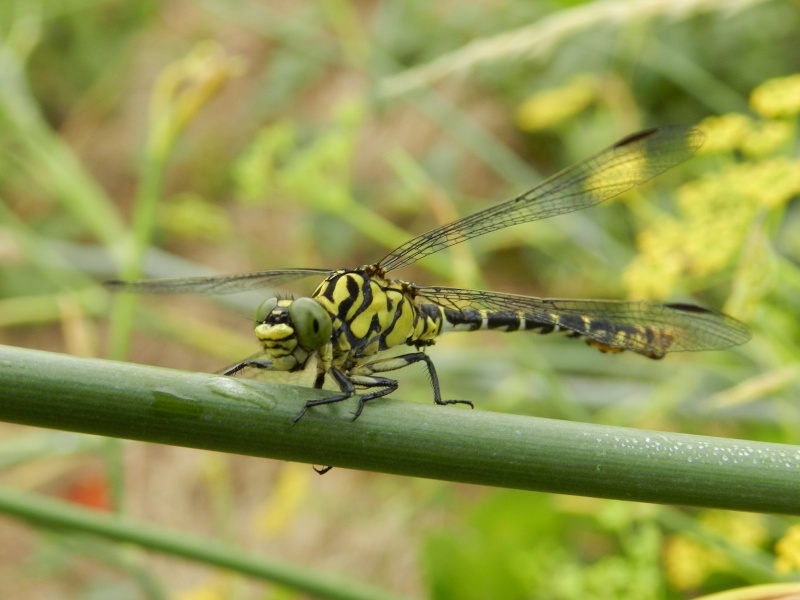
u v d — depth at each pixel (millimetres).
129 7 499
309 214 397
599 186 251
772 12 346
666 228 268
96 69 494
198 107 286
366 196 406
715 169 309
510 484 219
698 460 218
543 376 281
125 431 218
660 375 312
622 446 218
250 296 329
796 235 311
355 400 220
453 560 286
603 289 345
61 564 352
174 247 468
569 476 218
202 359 450
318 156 297
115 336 282
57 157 317
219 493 321
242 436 219
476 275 281
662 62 325
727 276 277
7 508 261
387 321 244
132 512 399
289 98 416
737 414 300
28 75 490
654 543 268
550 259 389
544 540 288
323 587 267
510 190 393
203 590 309
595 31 338
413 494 349
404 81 290
